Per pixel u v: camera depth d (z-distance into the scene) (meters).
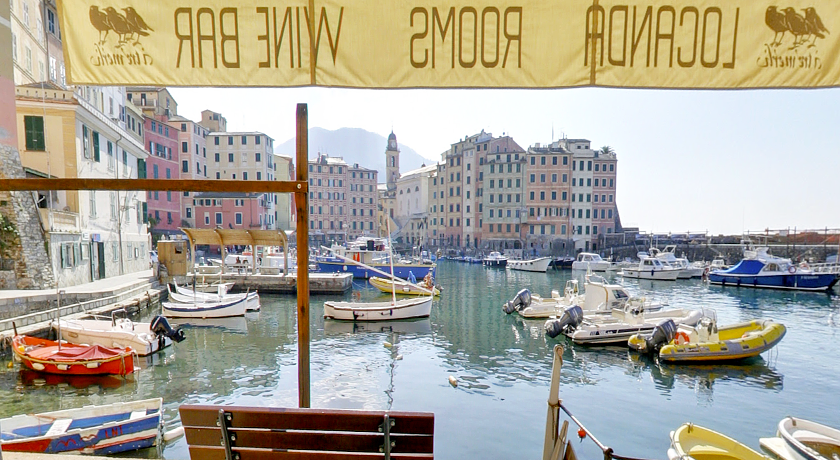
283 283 32.81
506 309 25.31
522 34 3.40
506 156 76.12
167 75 3.44
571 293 25.39
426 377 14.18
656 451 9.69
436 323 22.92
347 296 32.12
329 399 12.20
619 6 3.34
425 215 96.31
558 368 3.63
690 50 3.33
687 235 66.50
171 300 25.39
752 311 27.53
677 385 13.84
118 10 3.35
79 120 24.69
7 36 17.42
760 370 15.36
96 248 26.38
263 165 71.94
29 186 3.39
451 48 3.43
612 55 3.39
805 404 12.48
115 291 21.47
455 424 10.73
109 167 28.78
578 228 73.69
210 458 3.35
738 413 11.82
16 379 12.98
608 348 18.00
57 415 8.48
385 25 3.42
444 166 87.88
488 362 15.95
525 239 73.62
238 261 42.31
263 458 3.29
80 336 15.88
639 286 40.75
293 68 3.47
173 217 59.97
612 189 74.25
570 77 3.42
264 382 13.45
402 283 32.41
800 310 27.91
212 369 14.68
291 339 19.12
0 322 15.10
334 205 94.56
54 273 21.31
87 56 3.38
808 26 3.23
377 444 3.21
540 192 73.75
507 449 9.52
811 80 3.29
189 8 3.38
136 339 15.70
